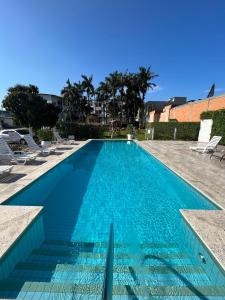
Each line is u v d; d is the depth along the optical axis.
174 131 21.38
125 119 52.31
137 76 42.22
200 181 6.34
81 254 3.50
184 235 3.95
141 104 44.09
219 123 14.09
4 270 2.84
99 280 2.78
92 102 60.59
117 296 2.49
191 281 2.83
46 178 7.36
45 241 3.91
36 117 29.03
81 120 55.53
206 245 3.05
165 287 2.66
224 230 3.46
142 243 3.92
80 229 4.43
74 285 2.61
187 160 9.70
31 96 29.09
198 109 20.58
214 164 8.80
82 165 10.84
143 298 2.47
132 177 8.56
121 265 3.23
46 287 2.59
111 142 21.30
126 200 6.12
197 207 5.54
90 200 6.10
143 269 3.09
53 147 13.26
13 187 5.67
